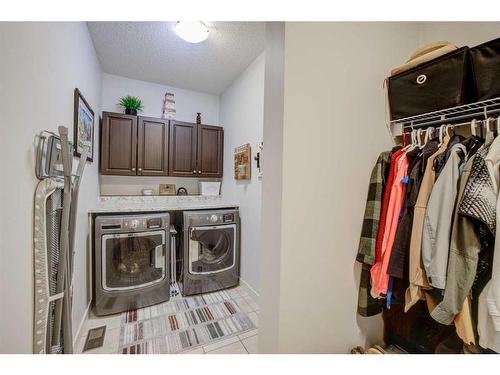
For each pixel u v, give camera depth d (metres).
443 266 0.82
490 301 0.72
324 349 1.08
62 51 1.40
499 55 0.85
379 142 1.23
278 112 0.99
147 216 2.31
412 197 0.98
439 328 1.12
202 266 2.60
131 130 2.89
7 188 0.83
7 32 0.83
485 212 0.73
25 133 0.94
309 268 1.04
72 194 1.18
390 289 1.04
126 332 1.90
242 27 2.10
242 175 2.74
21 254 0.90
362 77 1.16
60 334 1.06
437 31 1.33
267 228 1.06
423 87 1.07
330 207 1.08
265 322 1.07
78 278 1.78
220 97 3.67
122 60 2.67
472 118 0.98
